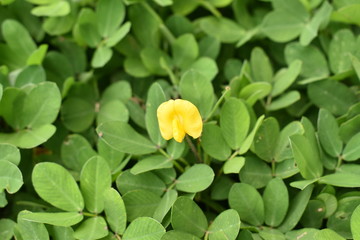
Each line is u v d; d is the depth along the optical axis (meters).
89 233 0.35
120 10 0.41
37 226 0.35
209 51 0.42
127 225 0.35
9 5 0.42
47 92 0.38
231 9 0.44
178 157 0.36
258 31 0.42
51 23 0.42
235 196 0.35
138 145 0.36
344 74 0.39
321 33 0.41
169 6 0.43
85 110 0.40
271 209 0.35
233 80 0.39
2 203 0.35
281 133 0.37
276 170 0.37
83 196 0.36
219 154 0.36
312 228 0.34
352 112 0.37
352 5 0.39
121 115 0.39
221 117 0.36
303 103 0.40
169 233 0.34
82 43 0.42
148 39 0.42
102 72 0.42
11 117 0.38
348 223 0.35
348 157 0.36
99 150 0.37
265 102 0.40
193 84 0.37
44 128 0.37
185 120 0.35
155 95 0.36
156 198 0.36
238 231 0.34
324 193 0.35
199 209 0.35
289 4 0.41
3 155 0.36
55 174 0.35
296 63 0.39
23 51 0.41
